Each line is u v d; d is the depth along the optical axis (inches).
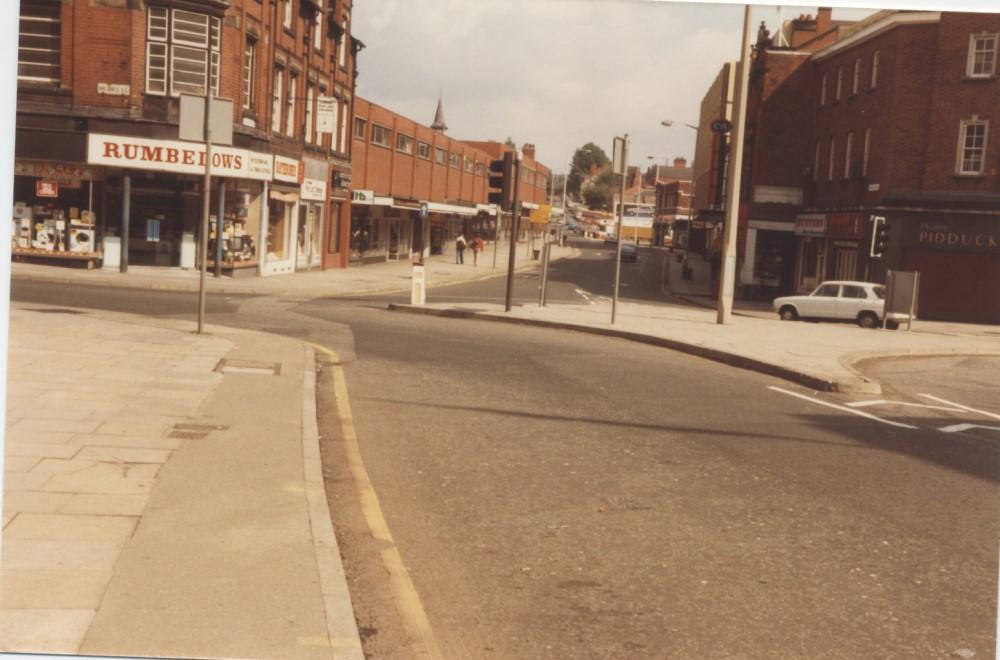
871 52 1429.6
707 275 2354.8
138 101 1047.0
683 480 297.6
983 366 708.7
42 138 1036.5
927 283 1321.4
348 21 1601.9
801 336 816.3
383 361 534.3
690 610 196.2
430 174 2299.5
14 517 214.5
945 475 318.7
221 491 245.8
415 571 214.2
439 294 1256.8
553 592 203.9
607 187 4995.1
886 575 220.2
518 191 882.1
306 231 1473.9
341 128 1619.1
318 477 264.5
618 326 797.9
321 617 172.4
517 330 765.3
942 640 185.9
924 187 1320.1
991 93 1286.9
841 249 1478.8
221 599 177.6
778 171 1697.8
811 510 269.6
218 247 1109.7
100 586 179.9
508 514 257.8
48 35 1035.9
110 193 1081.4
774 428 388.2
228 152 1099.9
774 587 210.4
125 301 772.6
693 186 3078.2
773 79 1683.1
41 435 289.6
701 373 553.9
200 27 1062.4
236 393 383.6
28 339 482.0
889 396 511.8
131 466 263.3
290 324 704.4
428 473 298.4
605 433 362.9
